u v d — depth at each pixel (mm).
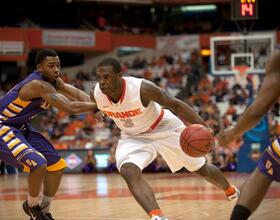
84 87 27828
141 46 31172
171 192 11141
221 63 19391
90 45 29562
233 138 3883
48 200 6555
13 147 6160
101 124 22719
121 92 5477
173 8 34469
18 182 16156
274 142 3906
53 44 28578
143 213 7742
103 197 10469
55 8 31641
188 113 5500
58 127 24062
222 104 24406
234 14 16531
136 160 5496
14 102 6277
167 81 27688
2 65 29781
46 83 6164
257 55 18750
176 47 30969
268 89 3730
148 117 5715
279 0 31891
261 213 7367
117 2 31078
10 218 7602
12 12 29969
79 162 20219
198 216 7305
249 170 17219
